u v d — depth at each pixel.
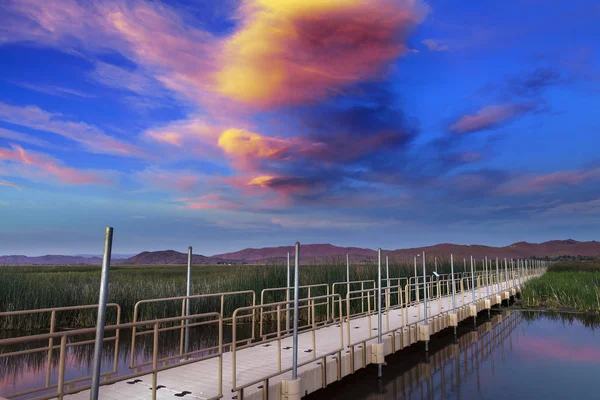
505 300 25.77
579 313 21.95
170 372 6.78
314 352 7.38
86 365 10.63
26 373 9.94
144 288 17.59
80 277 21.42
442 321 14.18
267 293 16.25
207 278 21.97
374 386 9.48
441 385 9.76
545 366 11.65
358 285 18.61
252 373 6.80
